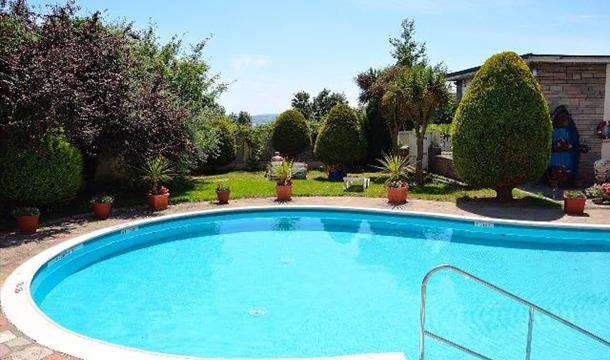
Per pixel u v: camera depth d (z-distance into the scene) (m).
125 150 12.95
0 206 11.77
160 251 10.42
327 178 19.47
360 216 12.70
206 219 12.53
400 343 6.11
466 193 14.84
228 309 7.23
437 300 7.55
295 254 10.16
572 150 15.84
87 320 6.84
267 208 13.06
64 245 9.03
